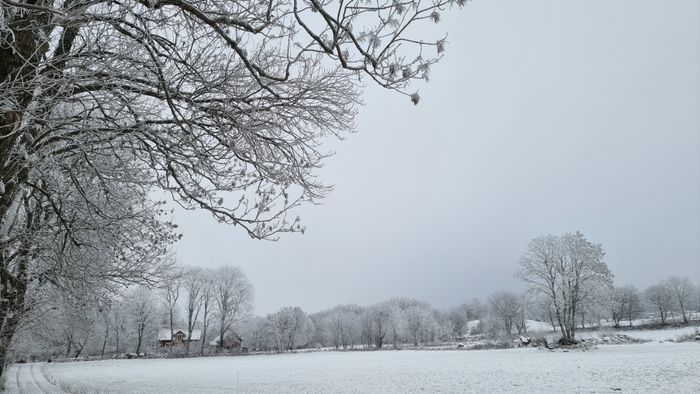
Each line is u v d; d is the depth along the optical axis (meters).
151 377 35.66
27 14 4.15
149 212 7.77
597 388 19.81
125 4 4.03
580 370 26.72
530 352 47.28
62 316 14.92
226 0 4.57
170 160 5.49
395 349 85.88
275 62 5.56
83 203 7.59
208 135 5.52
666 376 21.98
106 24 4.39
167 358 71.88
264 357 71.00
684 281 100.62
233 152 5.36
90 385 28.70
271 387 26.14
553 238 51.91
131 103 4.99
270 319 99.31
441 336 109.88
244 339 101.06
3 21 3.52
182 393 23.44
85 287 9.20
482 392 20.62
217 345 95.69
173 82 5.11
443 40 3.57
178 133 5.62
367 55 3.63
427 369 33.69
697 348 38.38
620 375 23.44
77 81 4.20
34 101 4.78
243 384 28.23
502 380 24.47
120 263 9.08
